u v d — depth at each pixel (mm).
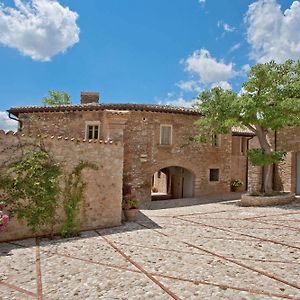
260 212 13727
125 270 6430
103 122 18172
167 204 17625
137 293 5301
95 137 18406
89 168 10383
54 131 19250
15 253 7555
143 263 6867
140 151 18641
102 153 10773
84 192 10219
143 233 9883
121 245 8391
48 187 9180
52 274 6172
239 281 5832
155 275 6145
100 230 10352
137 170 18516
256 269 6477
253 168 19000
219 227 10734
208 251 7805
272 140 19578
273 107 15359
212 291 5371
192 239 9055
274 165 19594
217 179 21906
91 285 5645
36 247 8125
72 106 18547
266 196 16125
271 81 15484
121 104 18281
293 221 11602
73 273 6238
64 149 9766
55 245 8367
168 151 19500
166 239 9070
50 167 9359
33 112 19641
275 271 6355
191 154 20438
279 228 10445
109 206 10938
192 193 21000
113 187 11062
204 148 21094
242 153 25969
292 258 7223
